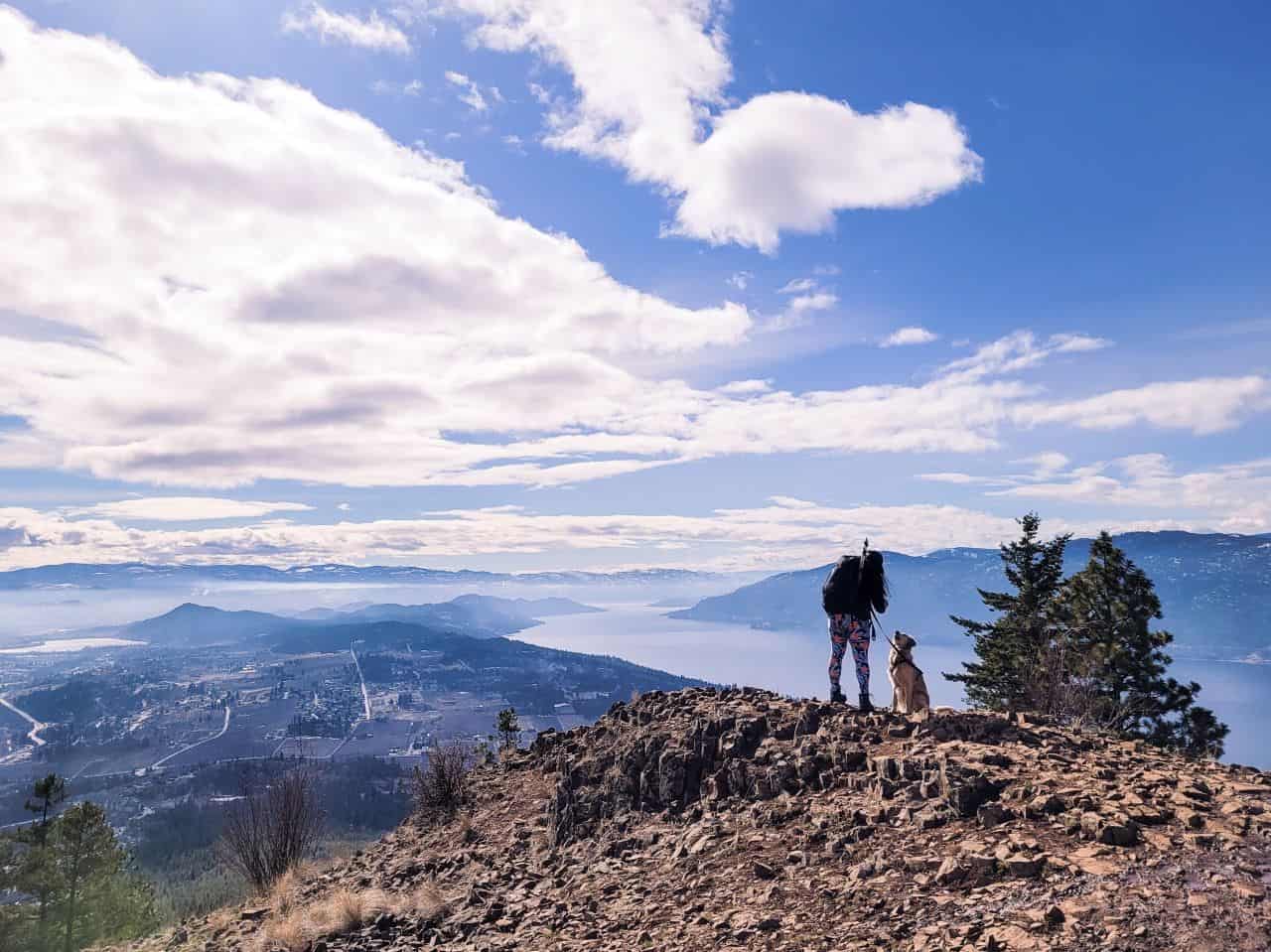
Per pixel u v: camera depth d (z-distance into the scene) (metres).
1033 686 23.02
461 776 17.67
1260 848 5.51
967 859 6.23
